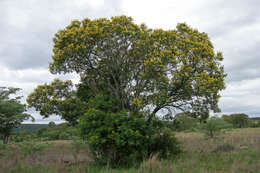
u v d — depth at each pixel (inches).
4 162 395.2
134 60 567.5
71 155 509.7
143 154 398.6
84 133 414.0
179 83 508.4
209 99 545.3
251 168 307.4
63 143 866.8
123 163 401.1
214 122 885.2
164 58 481.7
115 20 551.8
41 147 627.2
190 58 517.0
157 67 481.7
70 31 542.0
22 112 865.5
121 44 570.3
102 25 548.1
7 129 837.8
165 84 495.2
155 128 460.8
